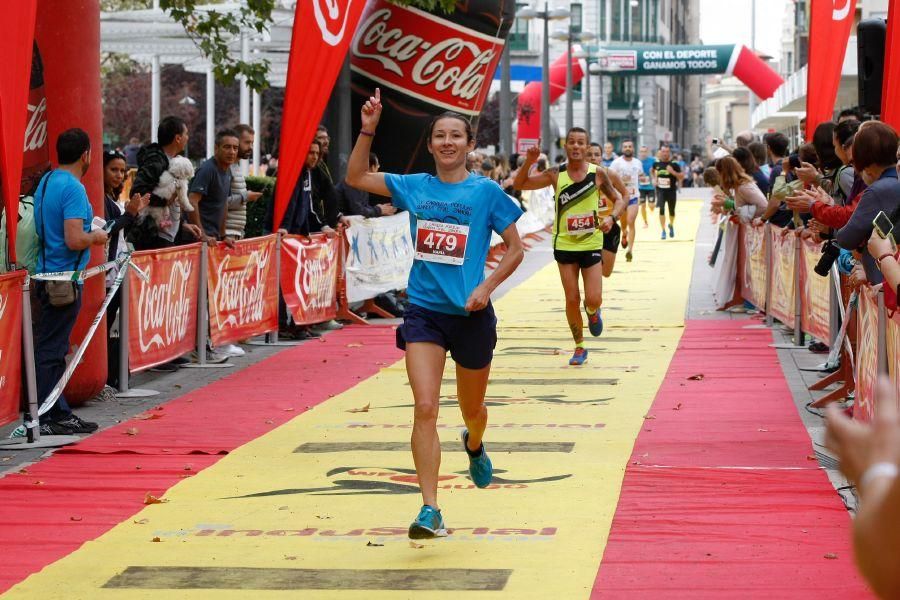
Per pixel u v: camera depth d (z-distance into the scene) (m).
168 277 12.29
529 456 8.62
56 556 6.30
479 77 20.09
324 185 16.66
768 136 16.50
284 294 15.41
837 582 5.55
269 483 7.91
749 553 6.07
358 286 17.62
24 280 9.09
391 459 8.62
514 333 16.14
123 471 8.27
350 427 9.87
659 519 6.79
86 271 9.70
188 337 13.02
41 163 10.45
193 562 6.15
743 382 11.88
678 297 20.33
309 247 16.03
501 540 6.43
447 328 6.45
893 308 6.93
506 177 30.47
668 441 9.08
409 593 5.57
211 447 9.07
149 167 12.32
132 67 65.88
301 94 14.34
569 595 5.46
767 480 7.69
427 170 20.19
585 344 14.98
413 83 19.80
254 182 22.77
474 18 19.78
